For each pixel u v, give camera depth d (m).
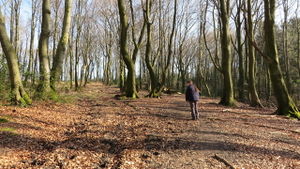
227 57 16.66
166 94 27.67
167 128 8.28
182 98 22.02
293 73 34.62
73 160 5.08
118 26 32.50
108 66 44.50
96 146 6.20
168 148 5.97
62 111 11.21
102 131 7.81
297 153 5.73
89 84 48.31
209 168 4.72
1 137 6.20
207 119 10.17
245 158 5.29
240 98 23.42
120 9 18.33
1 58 10.55
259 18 22.23
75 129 8.12
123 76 32.16
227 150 5.82
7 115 8.59
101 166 4.87
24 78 12.35
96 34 45.75
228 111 13.05
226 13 16.67
